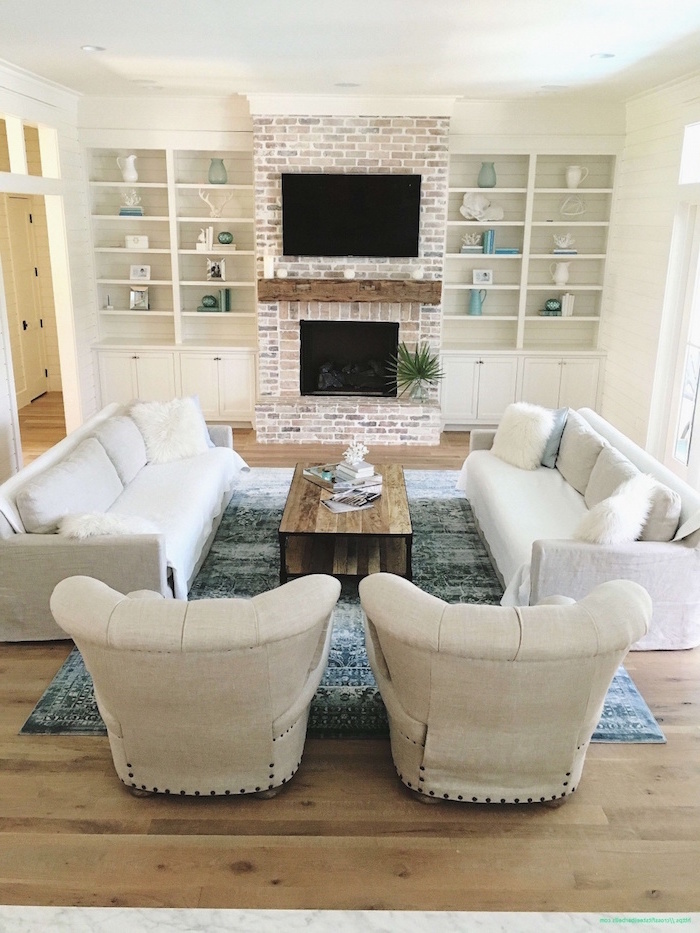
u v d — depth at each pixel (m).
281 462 6.96
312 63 5.48
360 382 7.77
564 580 3.80
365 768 3.11
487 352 7.79
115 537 3.79
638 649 3.99
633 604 2.61
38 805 2.89
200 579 4.61
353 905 2.46
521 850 2.70
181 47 5.01
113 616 2.54
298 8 4.01
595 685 2.65
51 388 9.46
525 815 2.87
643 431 6.77
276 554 4.96
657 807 2.92
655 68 5.54
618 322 7.47
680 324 6.29
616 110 7.28
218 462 5.42
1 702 3.51
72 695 3.53
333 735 3.30
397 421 7.52
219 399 7.97
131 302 8.03
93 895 2.49
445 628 2.50
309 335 7.64
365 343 7.70
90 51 5.16
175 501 4.68
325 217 7.17
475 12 4.07
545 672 2.58
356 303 7.46
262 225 7.29
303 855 2.66
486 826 2.81
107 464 4.67
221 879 2.56
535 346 8.09
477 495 5.34
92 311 7.89
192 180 7.87
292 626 2.58
